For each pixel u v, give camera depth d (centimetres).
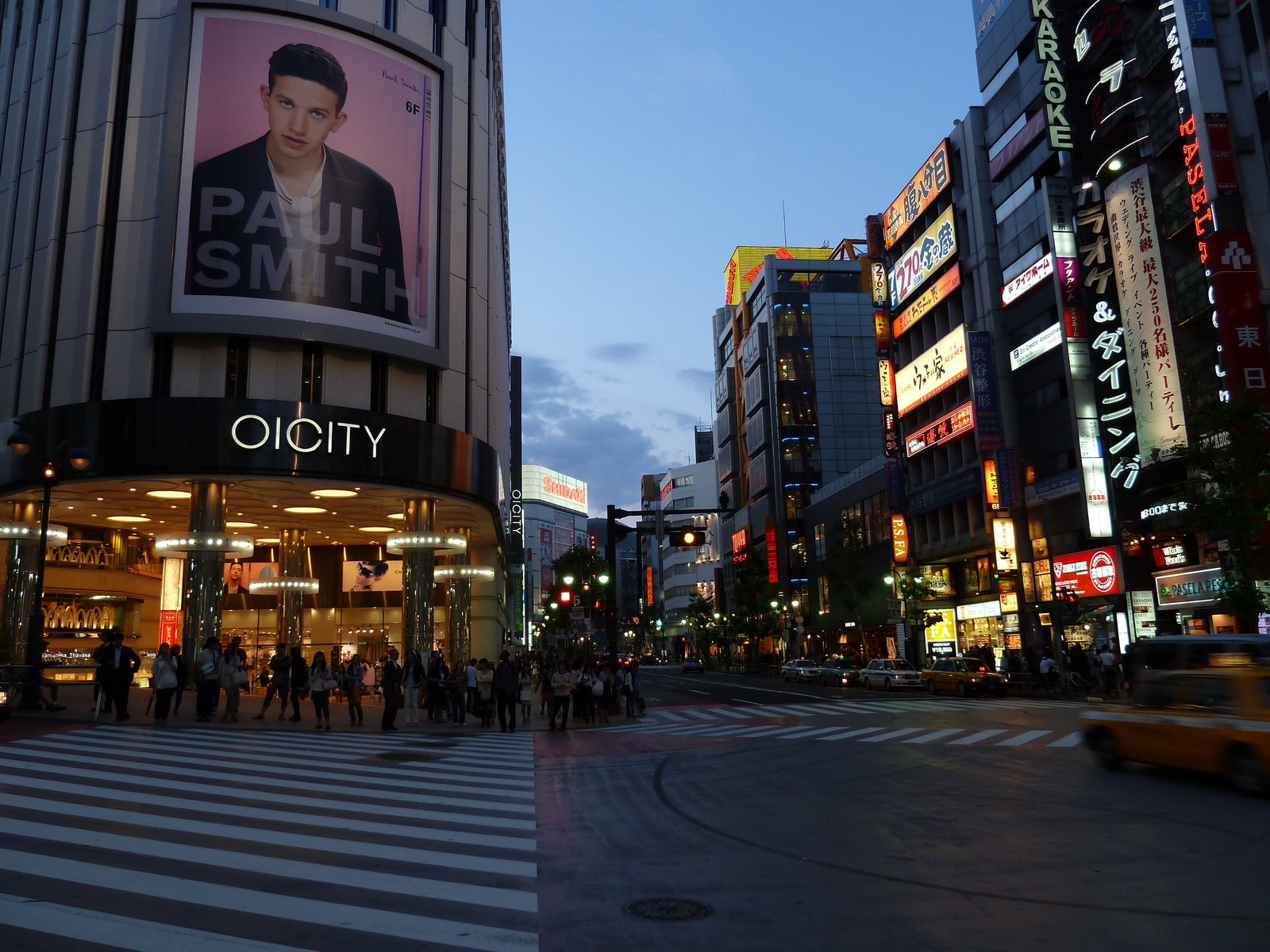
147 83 3070
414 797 1178
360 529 4200
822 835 913
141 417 2817
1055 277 3697
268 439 2884
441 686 2534
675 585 13262
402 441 3133
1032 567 4144
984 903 659
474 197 3700
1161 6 3141
